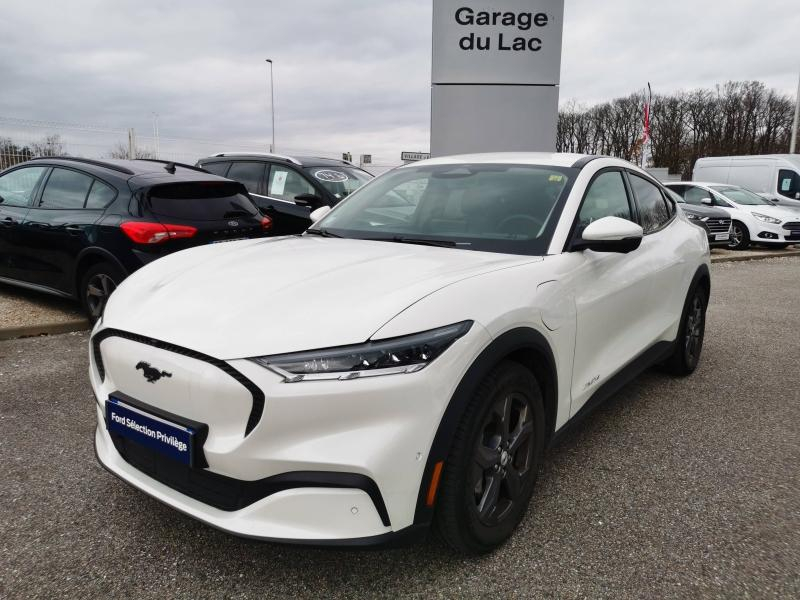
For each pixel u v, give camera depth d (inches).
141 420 79.3
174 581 82.3
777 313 276.8
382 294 78.5
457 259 96.3
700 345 181.3
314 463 69.7
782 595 81.1
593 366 111.6
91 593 79.6
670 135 2429.9
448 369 74.0
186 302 83.0
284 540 70.6
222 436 72.9
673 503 104.3
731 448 127.6
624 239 104.7
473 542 82.6
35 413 137.8
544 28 331.6
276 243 114.0
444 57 335.9
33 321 206.7
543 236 105.7
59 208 210.8
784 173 661.3
